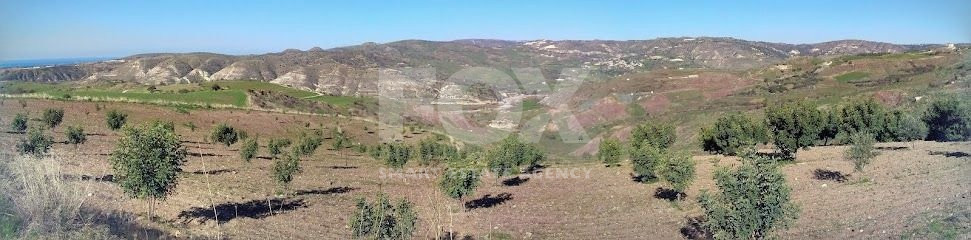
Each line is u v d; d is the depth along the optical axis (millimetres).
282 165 31141
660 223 23531
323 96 125625
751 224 15172
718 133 49312
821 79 125875
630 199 29734
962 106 43031
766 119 46625
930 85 89188
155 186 20719
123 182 20547
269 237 20812
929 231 16969
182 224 21703
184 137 62156
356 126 85188
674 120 94375
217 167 41188
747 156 15891
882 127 48625
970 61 100750
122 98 87500
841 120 50406
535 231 23125
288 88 135875
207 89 113500
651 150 35750
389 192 34125
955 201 20375
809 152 44969
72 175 27375
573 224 24234
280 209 26609
